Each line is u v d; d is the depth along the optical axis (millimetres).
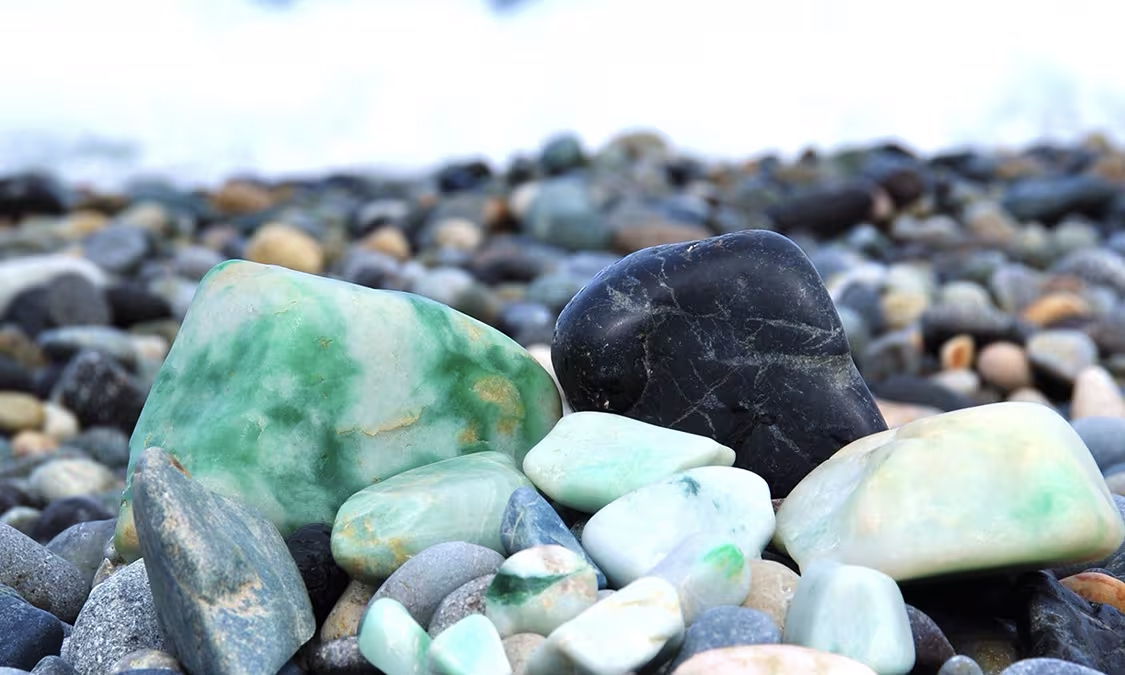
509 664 592
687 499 654
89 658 653
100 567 740
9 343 1505
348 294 709
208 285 720
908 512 641
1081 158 3008
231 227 2506
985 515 633
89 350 1321
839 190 2305
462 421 718
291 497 690
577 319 721
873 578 607
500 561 641
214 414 693
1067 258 1983
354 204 2764
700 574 614
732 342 721
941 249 2143
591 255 2098
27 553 720
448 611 620
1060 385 1329
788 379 722
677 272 723
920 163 2938
